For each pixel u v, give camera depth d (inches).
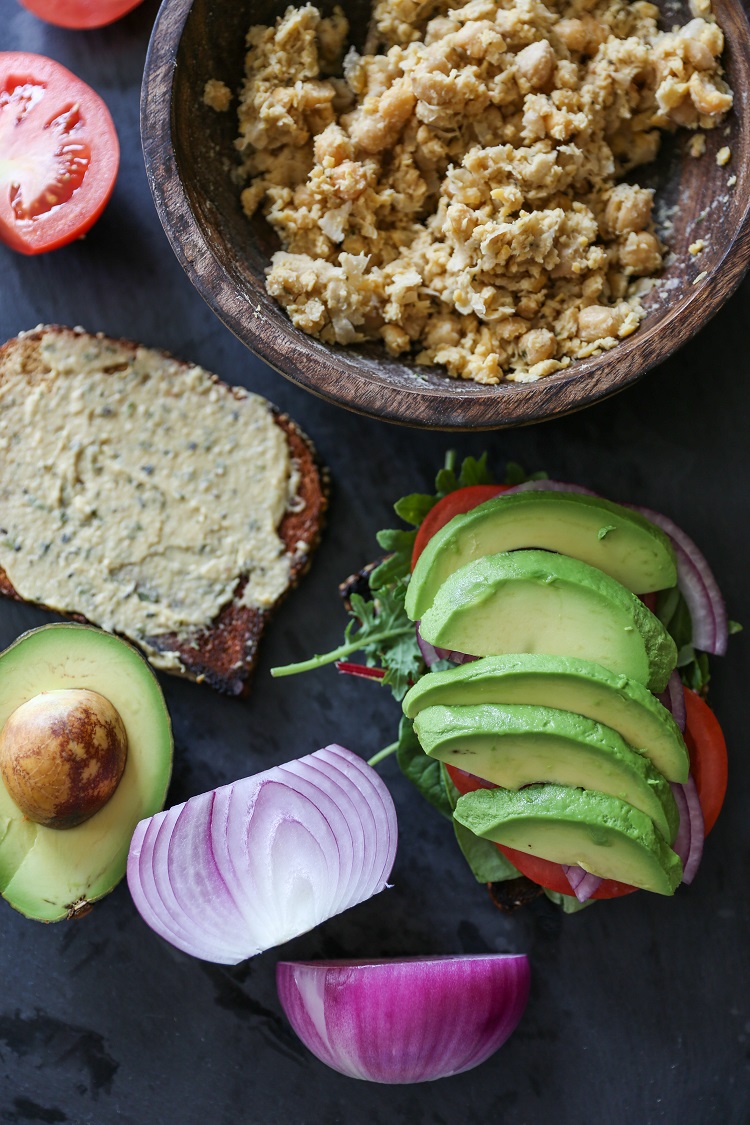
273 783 25.0
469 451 26.1
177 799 25.9
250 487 25.8
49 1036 25.9
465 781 24.1
